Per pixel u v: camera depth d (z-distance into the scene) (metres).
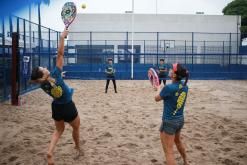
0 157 5.71
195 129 7.72
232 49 30.11
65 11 4.90
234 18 30.92
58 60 4.81
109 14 29.84
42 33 23.02
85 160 5.56
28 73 14.66
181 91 4.34
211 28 30.83
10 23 13.02
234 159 5.65
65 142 6.56
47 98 12.89
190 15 30.59
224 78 23.56
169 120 4.36
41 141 6.67
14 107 10.73
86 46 29.17
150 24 30.33
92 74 23.83
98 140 6.76
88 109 10.44
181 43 30.17
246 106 11.29
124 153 5.95
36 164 5.38
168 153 4.40
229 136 7.14
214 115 9.46
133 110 10.28
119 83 19.91
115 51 29.33
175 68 4.38
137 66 25.44
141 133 7.32
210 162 5.51
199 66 26.06
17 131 7.50
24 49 14.15
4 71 12.02
